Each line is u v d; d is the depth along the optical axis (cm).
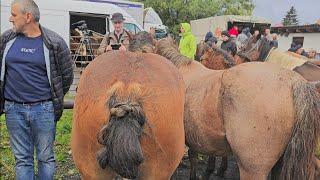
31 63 332
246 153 319
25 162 351
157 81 270
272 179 345
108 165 256
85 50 1202
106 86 265
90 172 275
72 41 1220
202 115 356
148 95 262
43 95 340
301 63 481
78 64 1199
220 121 340
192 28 2527
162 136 264
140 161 244
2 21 1084
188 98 374
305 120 301
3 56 336
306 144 304
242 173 328
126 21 1270
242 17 2227
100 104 259
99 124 258
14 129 345
